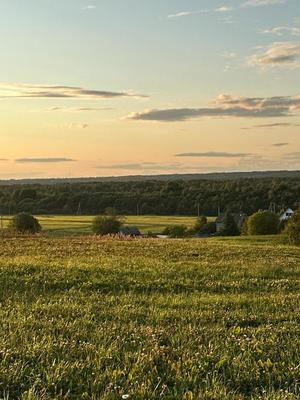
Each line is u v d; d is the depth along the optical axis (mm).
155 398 6164
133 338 8906
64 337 8898
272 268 20797
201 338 9078
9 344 7914
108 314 11258
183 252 26859
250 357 7969
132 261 21391
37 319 10328
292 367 7461
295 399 6246
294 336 9492
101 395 6164
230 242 43000
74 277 16375
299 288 16875
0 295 13617
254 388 6676
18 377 6488
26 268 17547
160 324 10359
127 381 6594
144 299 13547
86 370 7023
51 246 28625
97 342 8539
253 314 11867
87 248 27688
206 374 7078
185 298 14156
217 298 14148
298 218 44281
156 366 7332
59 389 6379
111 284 15742
